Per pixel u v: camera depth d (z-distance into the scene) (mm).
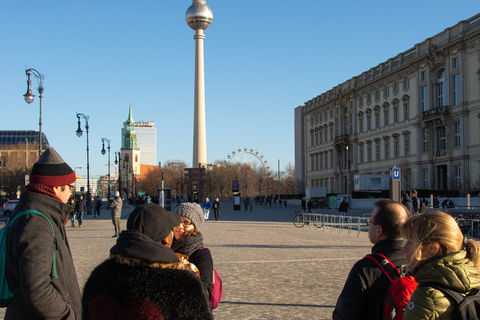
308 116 117875
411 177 75188
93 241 23703
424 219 3711
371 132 88625
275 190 193000
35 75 34562
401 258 4355
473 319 3324
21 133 170125
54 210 4195
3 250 3914
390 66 82000
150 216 3656
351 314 4211
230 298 10578
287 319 8852
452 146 66688
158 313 2941
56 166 4340
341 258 17125
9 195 111875
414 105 75188
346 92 96625
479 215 28703
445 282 3406
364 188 71438
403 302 4000
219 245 21766
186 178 115125
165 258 3238
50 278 3820
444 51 67875
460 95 64812
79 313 4094
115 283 3033
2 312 9562
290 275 13484
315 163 113750
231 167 179500
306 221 35750
